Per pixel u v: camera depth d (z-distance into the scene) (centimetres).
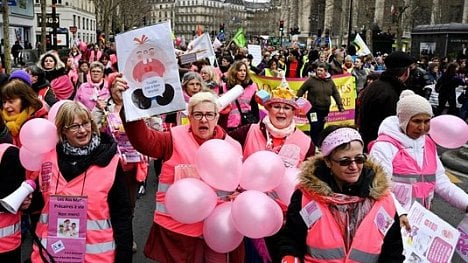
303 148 443
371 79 1219
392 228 318
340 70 1480
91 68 872
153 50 362
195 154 392
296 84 1136
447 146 433
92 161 350
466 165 989
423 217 354
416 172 416
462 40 3056
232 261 401
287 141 445
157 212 402
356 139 307
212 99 405
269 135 453
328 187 311
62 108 348
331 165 316
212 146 369
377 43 3250
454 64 1625
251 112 799
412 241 342
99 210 346
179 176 392
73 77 1331
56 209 343
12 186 361
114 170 354
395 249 319
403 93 461
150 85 365
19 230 373
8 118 466
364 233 308
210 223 372
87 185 346
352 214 315
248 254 404
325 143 312
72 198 343
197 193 362
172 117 747
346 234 313
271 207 345
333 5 7825
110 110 575
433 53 3170
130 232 359
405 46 4644
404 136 419
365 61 2184
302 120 870
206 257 400
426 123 412
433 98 1747
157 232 404
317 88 1066
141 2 7962
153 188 828
